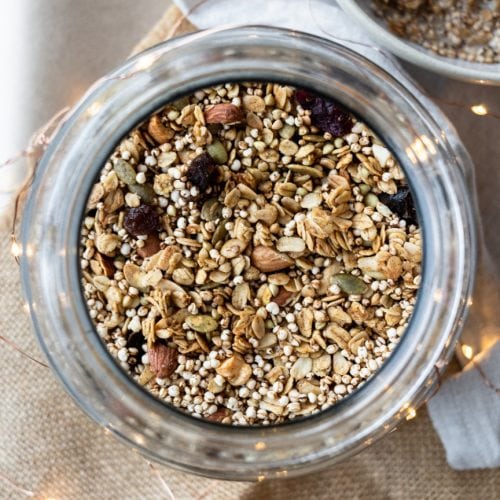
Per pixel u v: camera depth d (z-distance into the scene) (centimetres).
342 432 63
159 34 67
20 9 67
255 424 64
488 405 68
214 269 64
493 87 68
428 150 63
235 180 63
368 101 63
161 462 63
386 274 64
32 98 67
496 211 68
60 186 63
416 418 69
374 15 65
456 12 65
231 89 63
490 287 68
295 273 64
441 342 63
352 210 64
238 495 68
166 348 64
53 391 68
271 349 64
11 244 67
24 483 68
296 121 63
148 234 63
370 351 64
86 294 63
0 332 67
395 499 69
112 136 63
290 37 61
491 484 69
